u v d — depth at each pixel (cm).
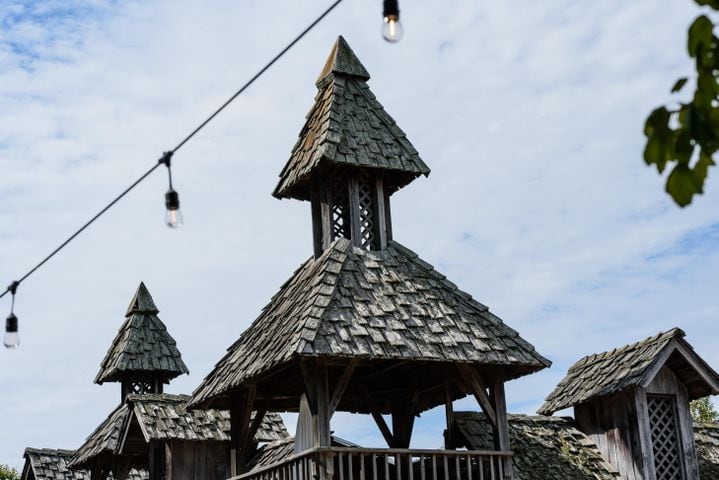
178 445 2328
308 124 1892
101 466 2595
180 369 2778
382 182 1812
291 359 1548
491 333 1683
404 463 1819
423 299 1697
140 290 2883
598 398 1975
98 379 2811
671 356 1939
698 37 429
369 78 1927
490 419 1656
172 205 1070
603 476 1903
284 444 2388
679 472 1914
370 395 1866
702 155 434
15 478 3541
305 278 1762
